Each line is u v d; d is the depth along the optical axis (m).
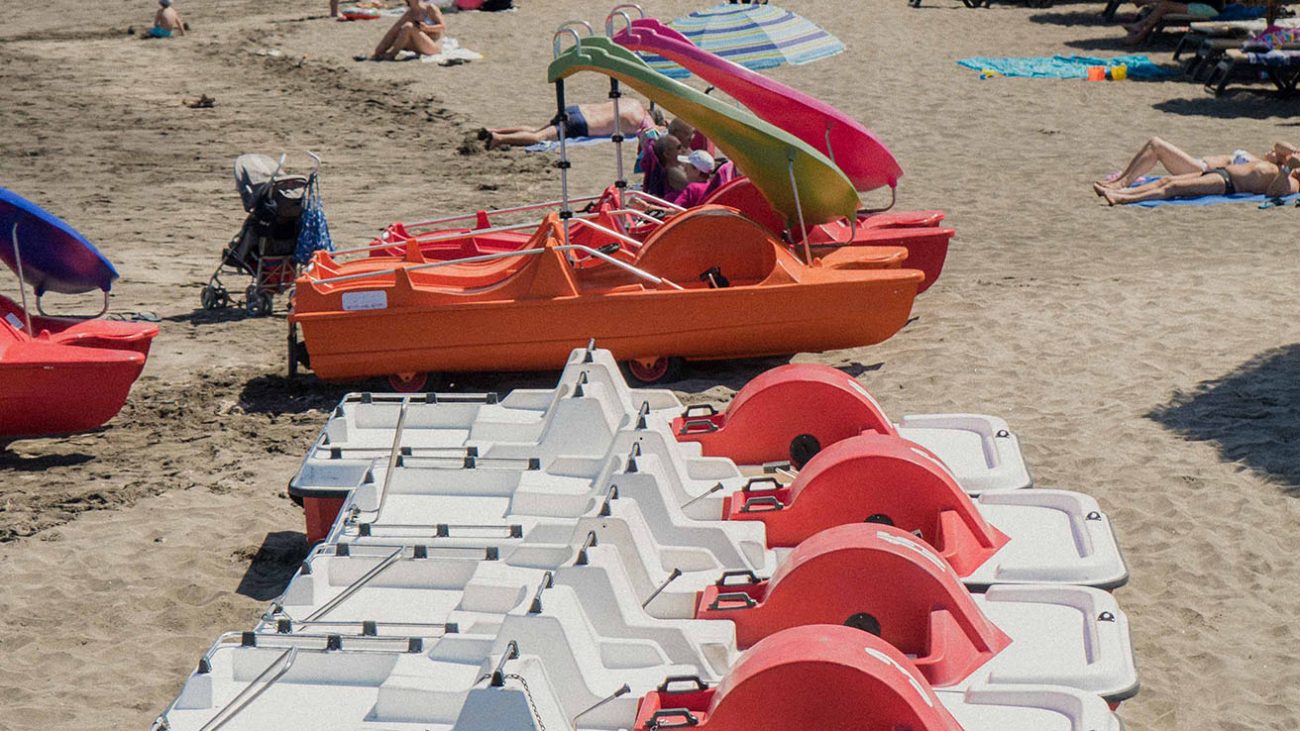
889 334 22.45
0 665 14.58
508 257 23.50
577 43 21.38
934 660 10.62
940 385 22.25
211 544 17.47
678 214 24.11
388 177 41.94
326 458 15.17
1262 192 34.94
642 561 12.20
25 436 20.91
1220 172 34.94
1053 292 27.03
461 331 22.16
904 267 25.08
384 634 11.54
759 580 12.24
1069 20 68.00
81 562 17.00
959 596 11.10
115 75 61.75
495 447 15.02
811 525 13.28
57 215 38.12
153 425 22.28
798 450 15.22
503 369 22.61
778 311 22.00
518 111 51.31
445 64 61.25
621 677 10.84
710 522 13.35
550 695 9.76
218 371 24.95
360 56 64.44
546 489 14.06
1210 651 13.98
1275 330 23.83
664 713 9.88
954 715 10.12
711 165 28.67
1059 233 32.16
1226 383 21.47
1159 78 53.25
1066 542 12.96
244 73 61.66
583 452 14.88
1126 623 11.23
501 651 10.43
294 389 23.89
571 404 14.91
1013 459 14.93
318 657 10.88
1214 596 15.21
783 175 22.44
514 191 39.31
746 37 33.38
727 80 24.38
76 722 13.35
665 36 24.58
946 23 67.00
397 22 63.12
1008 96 50.16
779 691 9.48
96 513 18.59
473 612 11.82
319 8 83.06
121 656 14.73
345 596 12.15
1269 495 17.47
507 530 13.23
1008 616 11.60
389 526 13.21
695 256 22.56
